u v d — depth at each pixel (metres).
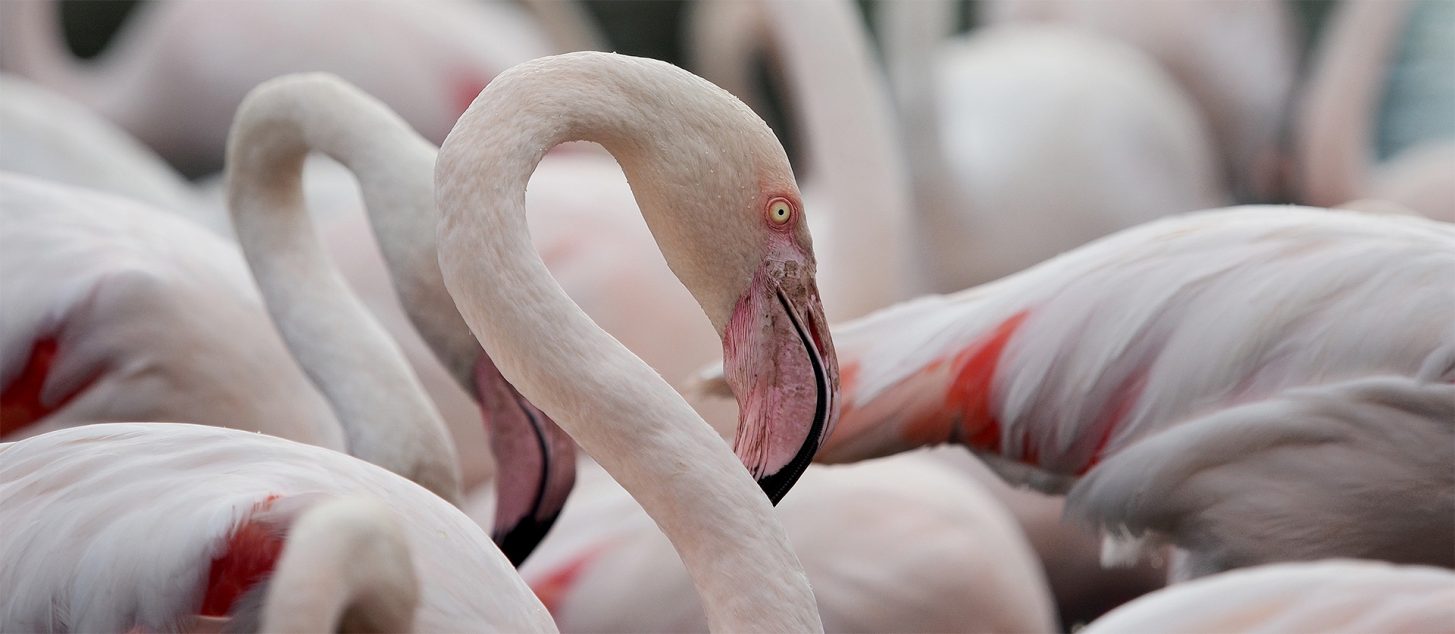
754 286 3.58
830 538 5.45
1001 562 5.69
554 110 3.31
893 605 5.41
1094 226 11.47
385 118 4.44
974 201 11.23
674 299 7.01
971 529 5.65
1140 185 11.79
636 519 5.46
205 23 12.14
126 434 3.19
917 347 4.48
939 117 11.05
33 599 2.88
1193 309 4.26
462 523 3.32
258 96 4.52
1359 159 12.34
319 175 8.56
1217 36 14.47
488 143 3.28
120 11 16.36
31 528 2.96
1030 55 12.41
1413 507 4.18
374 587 2.41
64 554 2.90
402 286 4.33
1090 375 4.31
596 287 6.88
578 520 5.53
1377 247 4.22
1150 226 4.51
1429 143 15.48
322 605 2.31
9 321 5.11
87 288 5.13
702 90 3.47
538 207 7.02
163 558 2.81
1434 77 15.71
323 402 5.63
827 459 4.56
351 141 4.39
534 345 3.28
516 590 3.30
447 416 6.67
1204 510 4.29
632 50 16.14
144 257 5.30
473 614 3.14
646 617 5.25
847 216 8.03
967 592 5.52
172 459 3.07
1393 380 4.11
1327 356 4.16
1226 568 4.34
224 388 5.29
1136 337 4.28
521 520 4.25
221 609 2.78
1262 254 4.28
